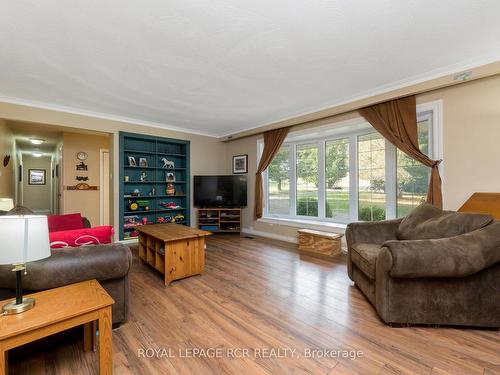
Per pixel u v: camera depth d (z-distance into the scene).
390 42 2.15
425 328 1.83
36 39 2.08
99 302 1.31
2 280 1.51
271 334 1.77
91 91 3.22
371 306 2.17
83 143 5.34
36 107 3.64
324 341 1.69
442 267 1.69
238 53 2.32
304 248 4.00
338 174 4.29
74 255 1.62
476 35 2.06
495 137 2.51
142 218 4.92
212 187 5.42
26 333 1.09
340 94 3.35
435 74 2.71
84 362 1.51
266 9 1.74
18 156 6.80
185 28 1.95
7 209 2.59
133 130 4.66
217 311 2.09
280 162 5.14
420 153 2.96
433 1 1.67
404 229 2.35
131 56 2.37
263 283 2.68
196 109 4.00
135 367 1.44
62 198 5.14
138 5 1.70
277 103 3.69
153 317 1.99
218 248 4.15
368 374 1.38
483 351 1.57
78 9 1.73
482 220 1.87
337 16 1.81
